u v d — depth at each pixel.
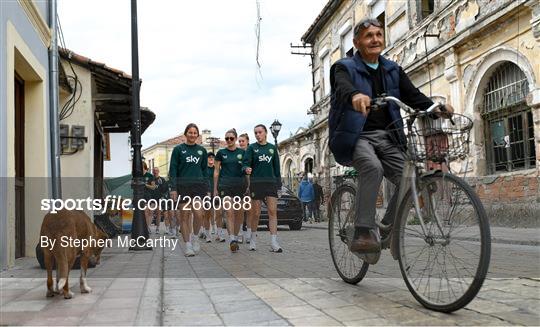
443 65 13.79
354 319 3.38
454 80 13.16
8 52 6.41
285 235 12.30
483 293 4.06
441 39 13.73
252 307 3.86
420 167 3.74
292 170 30.77
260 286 4.80
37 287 4.75
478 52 12.25
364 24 4.21
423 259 3.77
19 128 8.01
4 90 6.27
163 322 3.44
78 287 4.75
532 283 4.46
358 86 4.12
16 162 7.88
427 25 14.38
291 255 7.64
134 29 9.55
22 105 8.10
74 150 11.27
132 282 5.04
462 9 12.74
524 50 10.68
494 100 12.05
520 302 3.72
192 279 5.35
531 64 10.47
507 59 11.23
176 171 8.26
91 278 5.33
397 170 4.08
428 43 14.41
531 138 10.87
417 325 3.19
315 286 4.69
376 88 4.23
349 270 4.80
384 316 3.44
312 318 3.45
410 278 3.86
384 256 6.74
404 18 16.20
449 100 13.50
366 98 3.71
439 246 3.62
